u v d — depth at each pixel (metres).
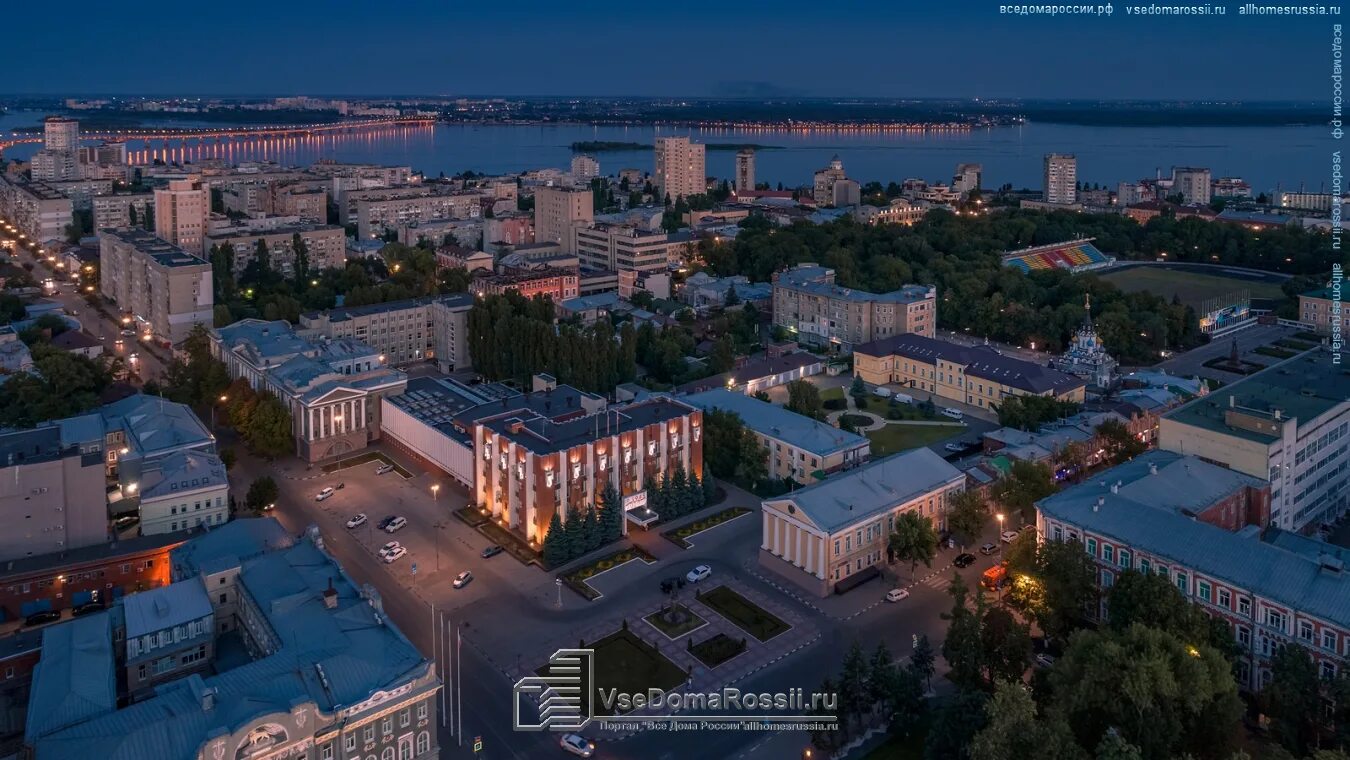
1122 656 134.25
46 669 142.88
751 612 185.25
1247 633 157.50
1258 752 145.12
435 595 192.75
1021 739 124.50
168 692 135.38
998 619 155.00
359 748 135.62
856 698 147.38
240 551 179.38
